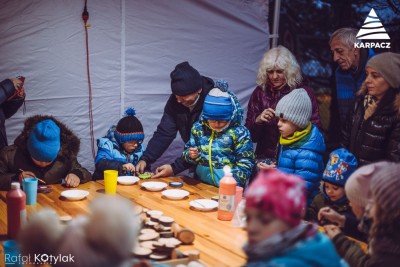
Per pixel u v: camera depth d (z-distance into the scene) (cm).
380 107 264
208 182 293
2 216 221
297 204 114
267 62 322
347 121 296
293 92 271
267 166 277
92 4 362
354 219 202
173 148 415
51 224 117
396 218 151
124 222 109
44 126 261
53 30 353
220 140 287
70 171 286
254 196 114
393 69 256
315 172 264
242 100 432
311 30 504
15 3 339
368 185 175
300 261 110
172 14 391
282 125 270
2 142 317
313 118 322
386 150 263
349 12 495
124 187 279
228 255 180
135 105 390
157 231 199
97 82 374
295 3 494
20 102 331
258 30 427
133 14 377
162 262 166
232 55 420
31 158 275
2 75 343
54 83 359
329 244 118
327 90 504
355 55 326
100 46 370
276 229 113
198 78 313
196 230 209
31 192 237
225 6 408
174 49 396
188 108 327
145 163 318
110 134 324
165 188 280
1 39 339
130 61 382
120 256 108
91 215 111
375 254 156
